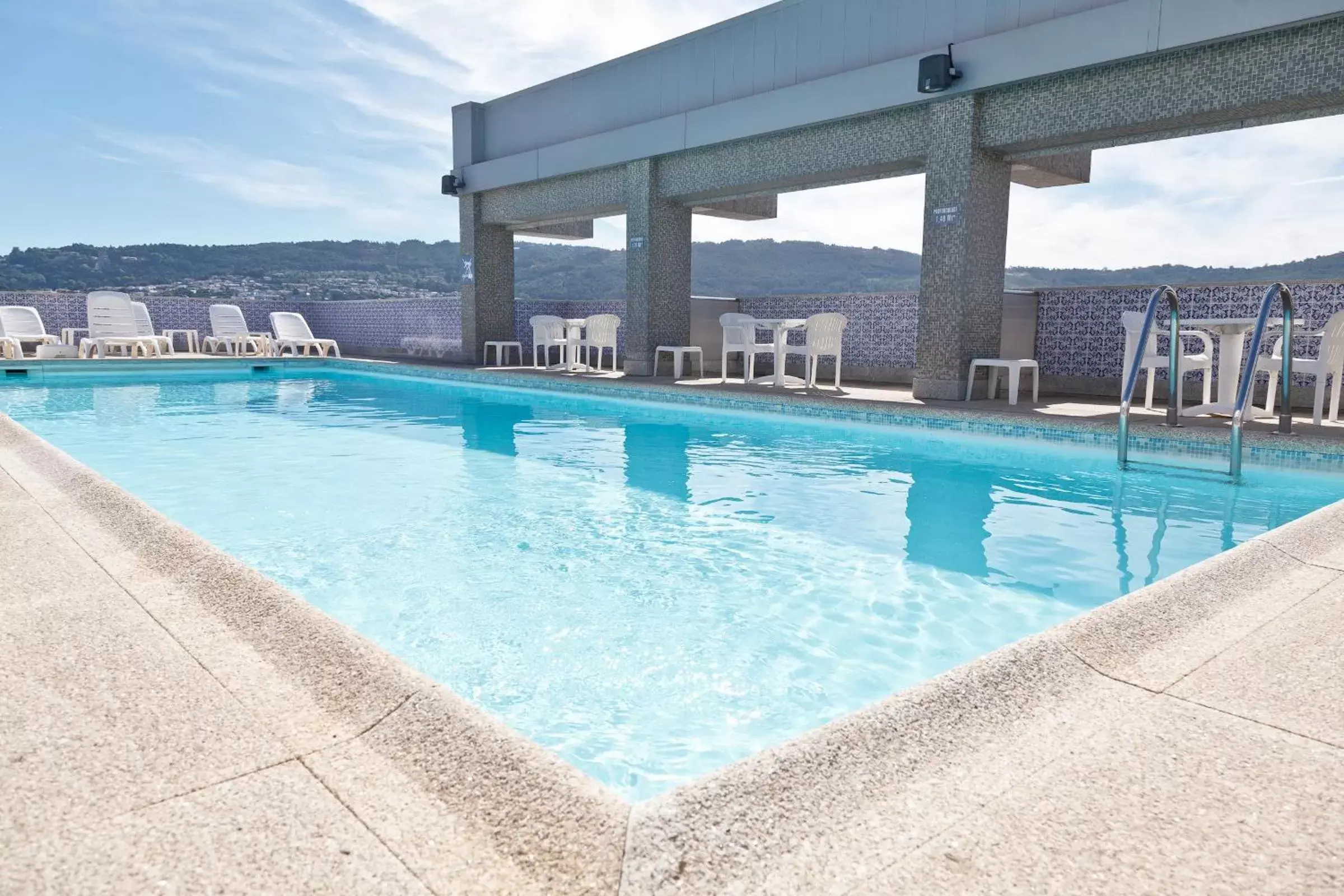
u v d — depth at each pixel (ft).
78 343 46.98
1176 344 16.52
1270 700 4.38
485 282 41.34
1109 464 15.57
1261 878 2.88
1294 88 17.67
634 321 33.71
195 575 6.02
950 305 23.25
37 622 5.23
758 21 28.30
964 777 3.59
